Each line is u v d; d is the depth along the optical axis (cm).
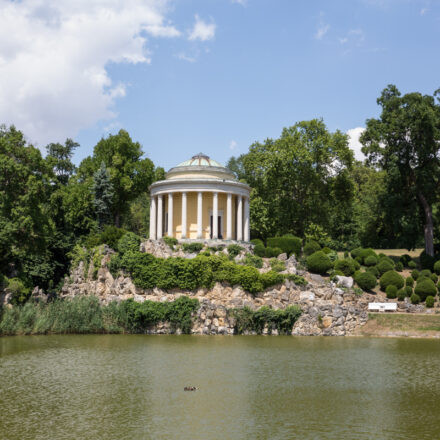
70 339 5056
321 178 9100
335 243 10406
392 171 7812
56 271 7200
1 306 5872
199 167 7312
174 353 4194
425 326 5488
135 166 8938
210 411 2569
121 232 6406
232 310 5453
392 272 6744
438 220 8588
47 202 7381
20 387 3055
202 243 6369
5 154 6531
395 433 2244
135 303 5550
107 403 2703
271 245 7756
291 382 3209
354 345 4681
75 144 10531
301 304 5569
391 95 8219
